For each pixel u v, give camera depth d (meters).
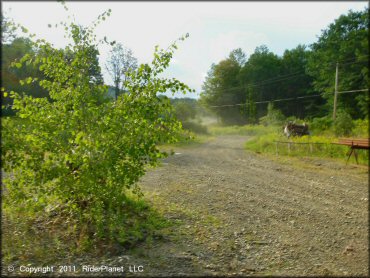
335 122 21.92
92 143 4.29
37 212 5.16
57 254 4.01
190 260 4.12
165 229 5.09
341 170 11.19
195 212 6.09
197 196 7.36
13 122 4.40
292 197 7.54
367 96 34.50
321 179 9.71
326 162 12.91
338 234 5.27
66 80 4.92
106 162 4.27
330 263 4.26
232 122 58.56
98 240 4.38
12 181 4.56
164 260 4.06
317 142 15.92
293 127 22.16
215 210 6.32
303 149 16.00
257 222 5.74
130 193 6.81
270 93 61.69
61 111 4.74
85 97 4.65
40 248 4.11
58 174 4.34
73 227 4.69
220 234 5.07
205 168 11.91
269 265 4.14
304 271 4.02
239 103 59.03
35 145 4.43
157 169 11.10
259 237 5.06
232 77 59.34
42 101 4.72
